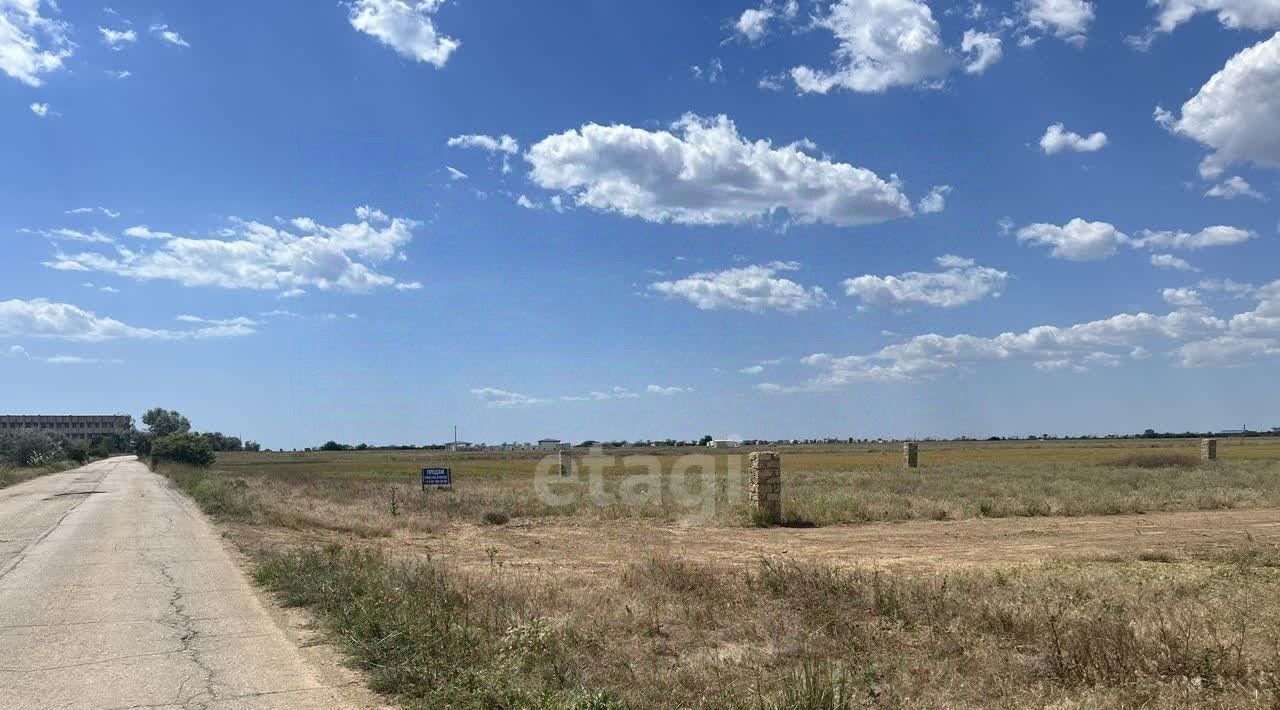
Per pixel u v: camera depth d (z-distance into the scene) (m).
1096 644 8.68
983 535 22.33
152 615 11.61
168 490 46.09
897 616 10.93
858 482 43.62
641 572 14.61
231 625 10.93
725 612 11.53
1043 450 111.00
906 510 27.75
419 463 97.38
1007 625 9.99
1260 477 41.75
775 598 12.36
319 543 21.27
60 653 9.46
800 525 26.23
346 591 12.15
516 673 7.95
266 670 8.71
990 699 7.52
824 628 10.24
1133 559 16.91
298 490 44.16
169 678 8.41
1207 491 33.03
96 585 14.23
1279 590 12.71
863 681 8.11
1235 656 8.39
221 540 21.34
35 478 63.47
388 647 9.09
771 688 7.67
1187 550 18.16
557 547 21.33
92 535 22.56
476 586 12.94
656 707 7.34
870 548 20.14
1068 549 19.11
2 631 10.63
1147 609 10.87
